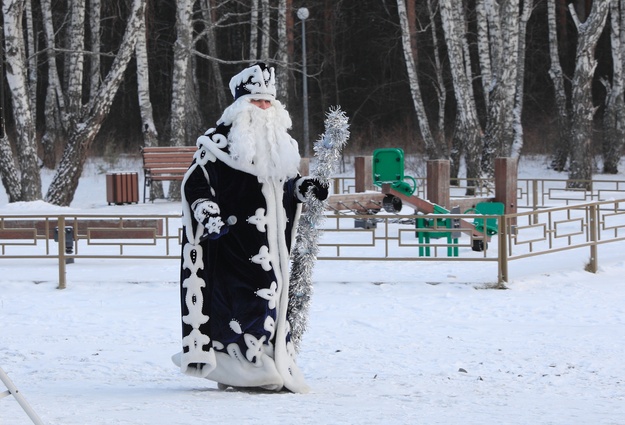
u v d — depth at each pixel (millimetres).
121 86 60656
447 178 23688
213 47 52469
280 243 8914
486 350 11625
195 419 6941
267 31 45594
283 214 8953
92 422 6750
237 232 8773
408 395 8695
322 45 62469
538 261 19766
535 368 10516
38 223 22828
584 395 8844
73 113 42625
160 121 61531
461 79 38188
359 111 63812
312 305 15039
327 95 61719
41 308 14867
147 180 37281
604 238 23469
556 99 47250
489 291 16234
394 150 21281
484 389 9180
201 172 8719
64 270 16828
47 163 46656
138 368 10625
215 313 8727
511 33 38000
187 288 8648
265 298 8742
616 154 46062
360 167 27750
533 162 49438
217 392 8711
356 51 64312
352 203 24766
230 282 8742
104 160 46656
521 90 45812
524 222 28234
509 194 24109
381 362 10945
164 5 63500
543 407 7965
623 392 9039
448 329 13117
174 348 11898
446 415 7395
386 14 63062
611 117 46188
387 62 63156
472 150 38062
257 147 8797
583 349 11609
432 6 55375
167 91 63469
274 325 8797
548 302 15188
